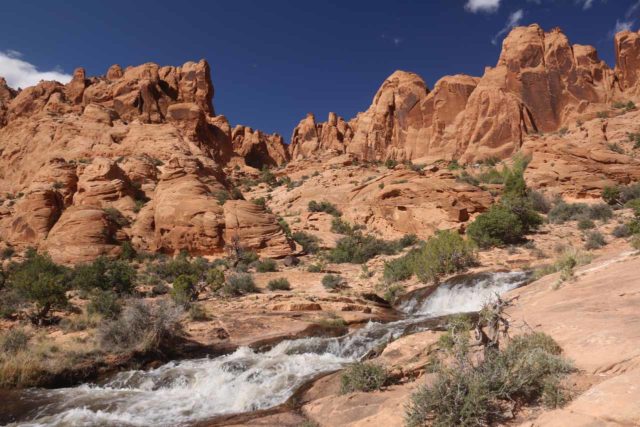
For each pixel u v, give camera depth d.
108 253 41.28
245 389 11.41
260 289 29.53
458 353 7.09
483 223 35.28
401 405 7.21
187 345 17.31
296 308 23.44
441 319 16.91
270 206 71.69
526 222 36.78
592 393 5.45
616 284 12.13
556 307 11.22
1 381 12.80
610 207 42.56
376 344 15.29
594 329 8.32
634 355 6.45
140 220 48.12
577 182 49.53
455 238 31.58
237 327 19.86
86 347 15.68
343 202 62.88
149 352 15.70
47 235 46.12
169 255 45.16
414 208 48.06
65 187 52.56
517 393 6.25
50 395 12.21
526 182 52.34
